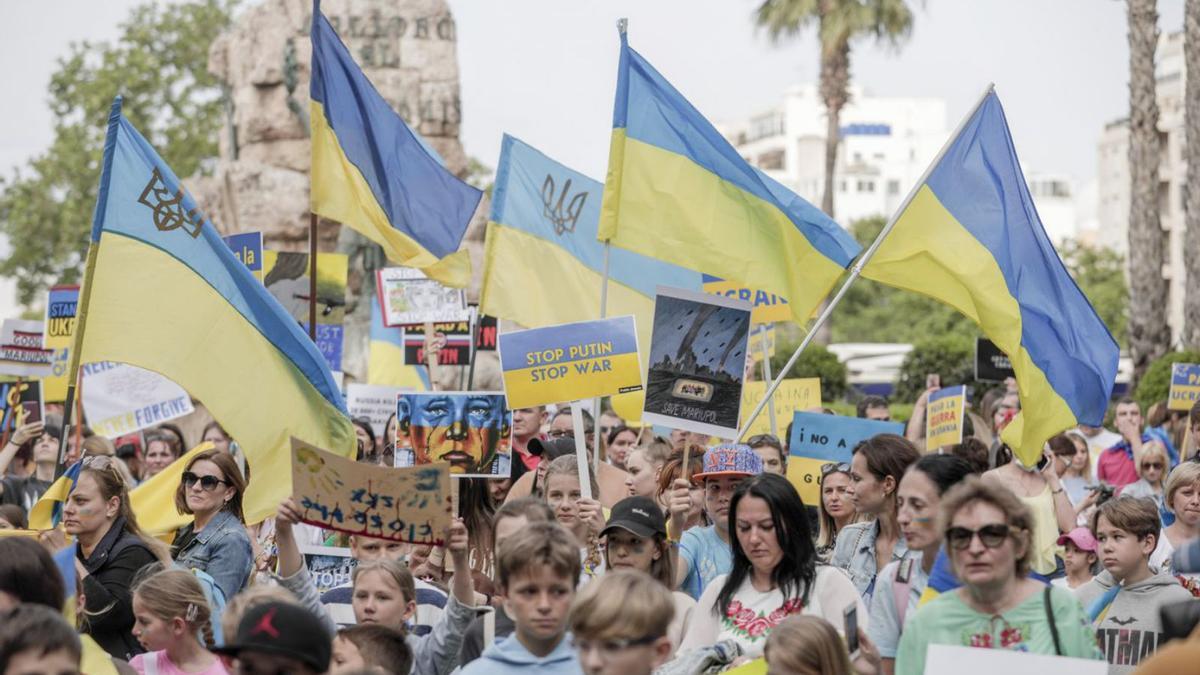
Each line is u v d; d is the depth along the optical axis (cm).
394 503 746
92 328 945
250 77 2917
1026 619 618
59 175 6241
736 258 1083
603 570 843
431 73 2900
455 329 1650
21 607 512
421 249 1160
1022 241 1041
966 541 611
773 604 719
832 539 991
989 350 1942
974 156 1038
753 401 1424
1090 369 1046
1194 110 2555
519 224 1219
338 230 2858
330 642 534
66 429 940
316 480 748
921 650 630
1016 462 1091
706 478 861
